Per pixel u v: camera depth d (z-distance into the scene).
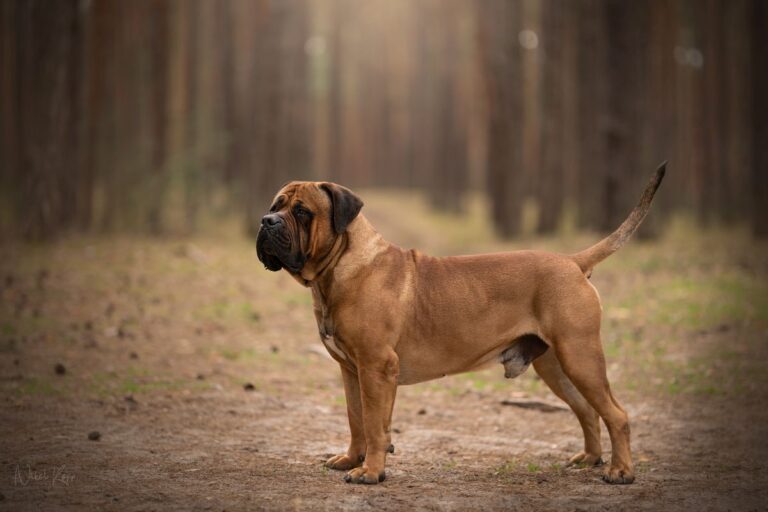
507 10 26.08
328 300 5.22
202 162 24.86
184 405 7.28
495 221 26.72
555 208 26.34
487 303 5.32
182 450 5.90
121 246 17.91
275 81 24.22
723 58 33.00
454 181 41.44
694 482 5.28
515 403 7.79
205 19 33.97
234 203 28.14
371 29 64.25
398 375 5.34
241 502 4.65
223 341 10.16
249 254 18.77
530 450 6.29
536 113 36.12
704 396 7.88
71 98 19.72
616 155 22.30
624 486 5.16
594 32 26.05
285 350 9.92
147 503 4.62
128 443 6.03
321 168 61.22
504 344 5.38
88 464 5.44
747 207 30.23
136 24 25.98
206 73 33.84
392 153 69.12
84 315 10.88
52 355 8.79
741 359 9.11
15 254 15.59
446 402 7.96
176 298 12.61
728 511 4.62
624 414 5.29
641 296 13.07
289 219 5.02
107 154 22.95
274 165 24.14
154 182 22.84
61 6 17.77
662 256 18.08
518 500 4.80
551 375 5.77
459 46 43.53
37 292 12.07
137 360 8.85
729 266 16.17
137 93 25.19
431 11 48.81
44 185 17.67
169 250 17.86
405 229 30.56
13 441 5.96
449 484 5.19
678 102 37.78
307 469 5.50
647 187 5.43
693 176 37.03
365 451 5.55
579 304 5.21
